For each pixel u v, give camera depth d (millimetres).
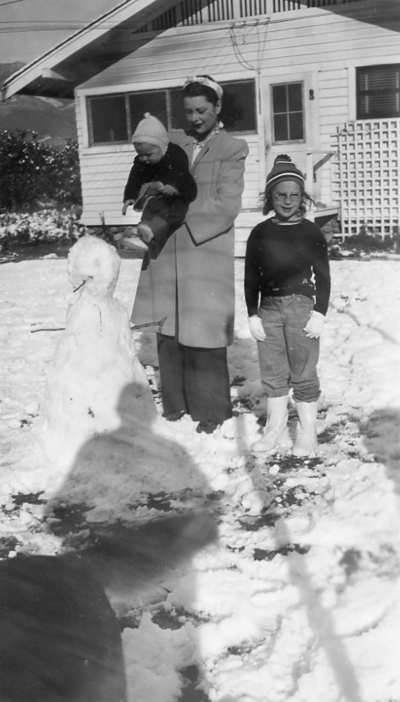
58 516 3580
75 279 3967
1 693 1843
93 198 14227
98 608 2158
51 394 4031
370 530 3268
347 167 12938
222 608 2840
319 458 4102
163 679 2449
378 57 12297
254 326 4102
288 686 2426
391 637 2562
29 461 4027
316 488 3746
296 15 12461
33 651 1941
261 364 4188
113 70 13531
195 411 4512
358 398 5000
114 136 13984
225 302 4320
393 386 5102
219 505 3646
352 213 13266
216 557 3166
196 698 2410
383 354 5801
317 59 12578
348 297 8172
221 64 13039
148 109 13453
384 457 4016
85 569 2301
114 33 13008
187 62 13094
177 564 3133
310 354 4070
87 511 3609
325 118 12812
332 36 12422
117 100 13766
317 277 4020
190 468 3975
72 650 2000
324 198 13297
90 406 3938
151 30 13117
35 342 6949
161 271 4406
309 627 2670
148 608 2867
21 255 14086
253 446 4199
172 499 3717
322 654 2508
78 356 3938
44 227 15492
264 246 4004
